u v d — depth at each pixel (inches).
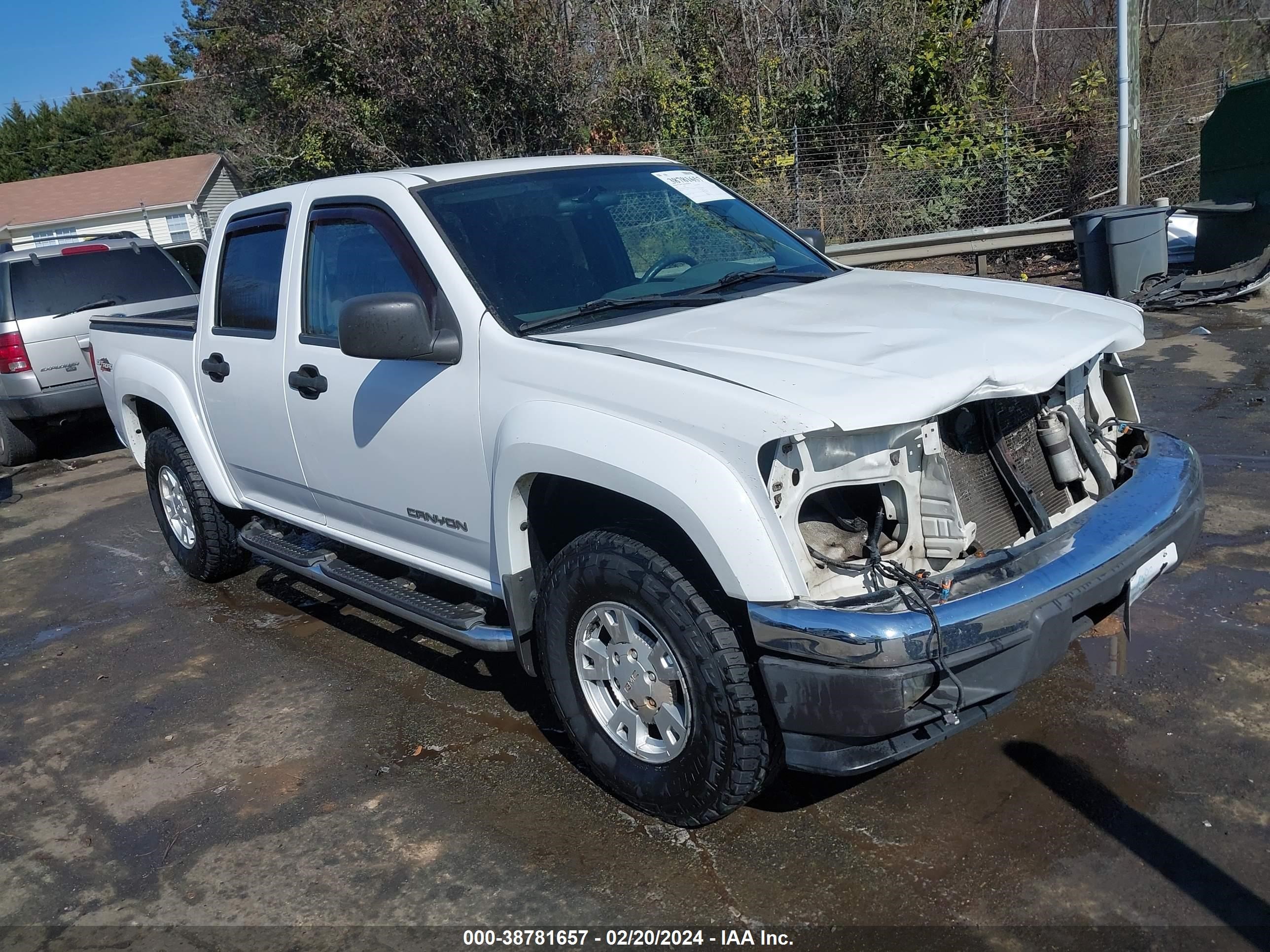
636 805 128.8
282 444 174.6
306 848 132.5
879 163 551.2
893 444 110.0
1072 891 110.8
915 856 118.8
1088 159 512.1
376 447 152.4
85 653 202.5
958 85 624.1
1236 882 109.7
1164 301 369.1
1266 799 121.6
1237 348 310.0
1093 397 135.9
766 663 107.2
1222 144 372.5
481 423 133.6
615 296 147.0
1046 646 107.8
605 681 130.3
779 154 582.2
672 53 692.1
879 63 624.1
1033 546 113.6
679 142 625.0
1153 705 142.3
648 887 118.6
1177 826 118.7
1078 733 138.1
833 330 125.1
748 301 141.9
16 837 142.3
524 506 132.0
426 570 157.6
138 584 238.8
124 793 150.4
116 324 230.2
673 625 116.0
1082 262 392.8
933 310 132.8
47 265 360.5
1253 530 190.7
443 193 150.3
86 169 2207.2
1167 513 123.0
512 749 150.8
